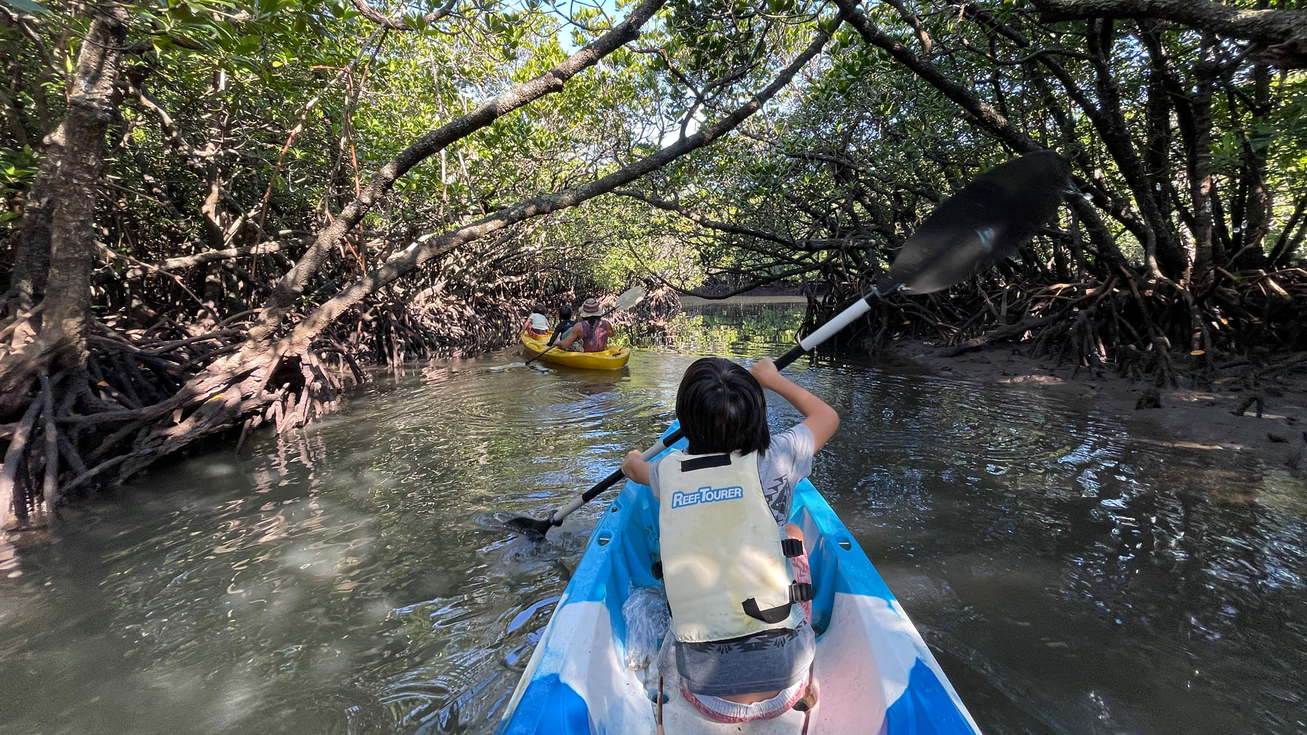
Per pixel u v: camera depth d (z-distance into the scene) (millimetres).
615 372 10195
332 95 7160
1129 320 8781
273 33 5156
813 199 12633
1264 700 2291
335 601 3145
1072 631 2713
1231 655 2541
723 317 22625
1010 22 8055
